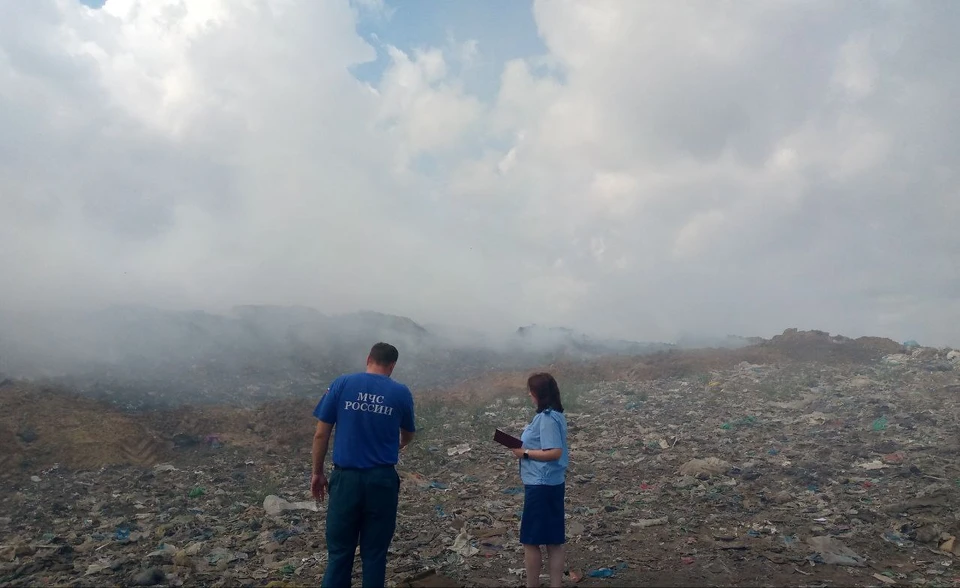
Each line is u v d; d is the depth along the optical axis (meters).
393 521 4.31
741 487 7.81
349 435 4.28
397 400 4.40
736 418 11.75
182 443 10.45
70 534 6.41
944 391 12.61
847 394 13.10
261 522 6.87
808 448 9.46
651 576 5.29
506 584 5.21
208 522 6.90
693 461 8.73
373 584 4.16
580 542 6.17
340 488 4.21
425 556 5.86
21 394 10.65
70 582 5.18
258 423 11.79
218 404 12.84
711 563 5.54
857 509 6.85
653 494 7.66
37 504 7.36
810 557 5.63
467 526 6.70
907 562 5.61
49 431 9.55
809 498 7.31
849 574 5.32
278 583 5.11
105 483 8.34
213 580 5.30
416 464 9.59
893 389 13.18
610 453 9.80
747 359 17.70
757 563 5.56
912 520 6.45
